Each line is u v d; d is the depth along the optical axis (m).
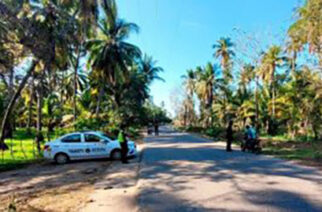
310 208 6.52
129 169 12.55
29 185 9.88
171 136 40.25
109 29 33.16
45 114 27.55
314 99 28.33
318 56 21.05
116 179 10.46
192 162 13.80
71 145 15.38
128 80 38.25
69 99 40.72
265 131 41.25
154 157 16.09
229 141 19.00
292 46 23.08
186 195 7.82
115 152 15.88
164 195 7.90
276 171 11.07
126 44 34.19
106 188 9.08
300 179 9.52
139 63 51.06
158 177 10.41
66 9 20.03
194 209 6.62
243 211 6.38
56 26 18.53
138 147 22.95
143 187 8.91
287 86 35.25
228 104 51.16
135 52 34.81
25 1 16.42
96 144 15.74
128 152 15.90
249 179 9.64
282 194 7.68
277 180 9.41
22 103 42.81
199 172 11.12
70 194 8.43
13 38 13.79
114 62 33.41
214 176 10.27
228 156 16.11
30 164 15.16
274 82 38.62
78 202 7.54
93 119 28.28
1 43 13.02
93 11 20.34
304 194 7.65
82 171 12.60
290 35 21.50
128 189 8.84
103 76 34.19
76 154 15.37
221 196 7.61
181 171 11.45
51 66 20.73
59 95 40.09
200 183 9.21
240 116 46.03
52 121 28.67
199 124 74.62
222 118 53.06
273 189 8.21
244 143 18.73
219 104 54.19
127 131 37.09
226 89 55.31
